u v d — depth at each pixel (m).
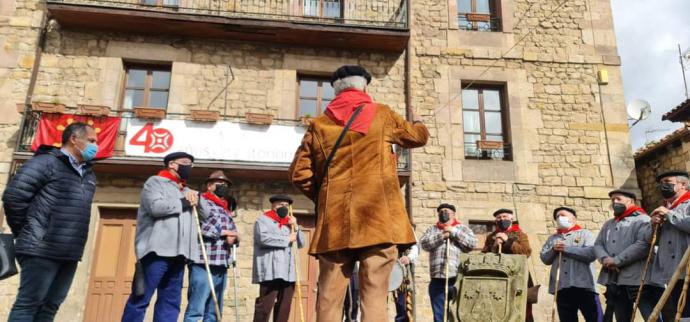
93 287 9.42
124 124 10.20
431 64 11.27
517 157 10.78
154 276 4.34
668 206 5.33
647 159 11.81
